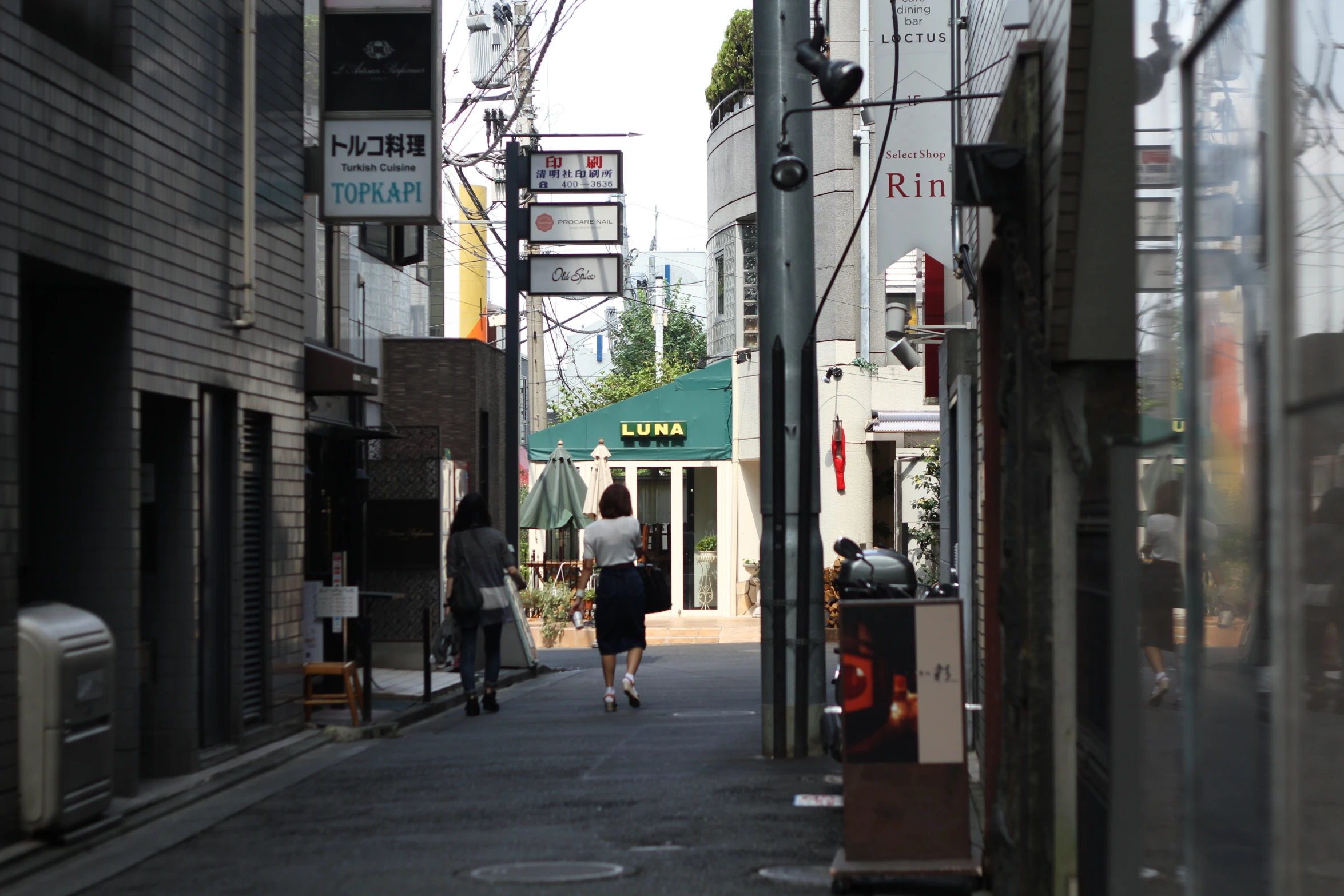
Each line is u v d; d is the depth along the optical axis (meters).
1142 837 7.43
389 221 19.00
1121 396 8.29
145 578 14.29
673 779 13.58
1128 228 8.02
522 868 9.88
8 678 10.40
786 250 15.35
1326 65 4.83
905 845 9.07
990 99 13.12
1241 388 5.76
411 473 27.14
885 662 9.18
